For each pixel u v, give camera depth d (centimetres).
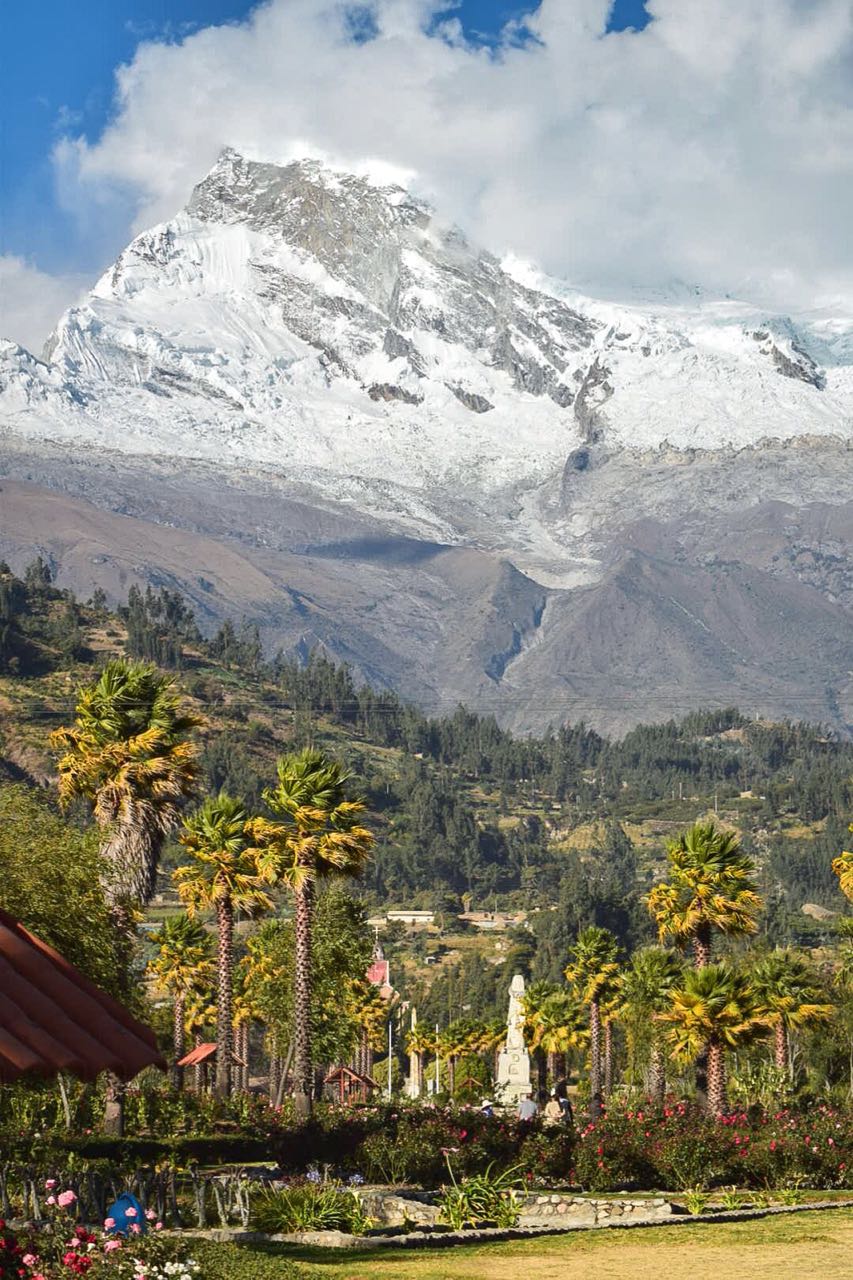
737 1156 5325
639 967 11431
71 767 7006
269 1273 2467
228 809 8662
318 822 7244
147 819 6950
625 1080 13575
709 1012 7294
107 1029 1583
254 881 8562
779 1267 3141
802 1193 5047
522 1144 5394
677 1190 5284
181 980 11931
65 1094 6166
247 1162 5581
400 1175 5244
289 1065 9950
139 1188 3753
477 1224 4006
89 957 5731
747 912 8619
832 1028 12450
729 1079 11675
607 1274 3023
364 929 9975
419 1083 18725
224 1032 8500
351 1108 7000
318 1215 3859
